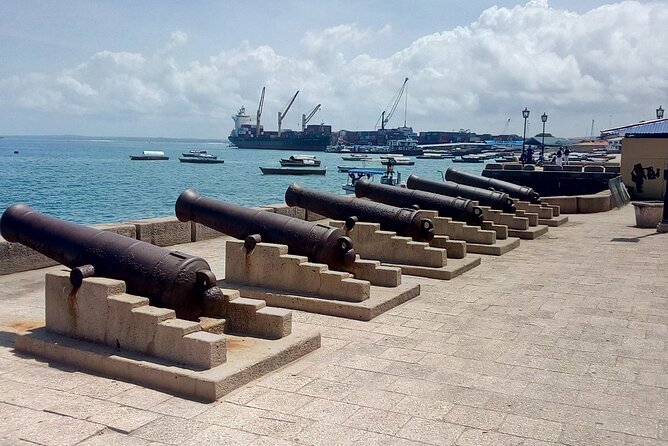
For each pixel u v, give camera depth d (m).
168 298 6.77
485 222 16.08
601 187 35.19
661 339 8.09
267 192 67.12
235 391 6.05
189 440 5.05
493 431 5.36
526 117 46.59
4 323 8.09
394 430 5.33
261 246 9.72
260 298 9.47
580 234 18.48
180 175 90.19
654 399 6.13
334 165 117.56
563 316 9.16
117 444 4.95
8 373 6.38
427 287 10.98
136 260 6.97
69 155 164.38
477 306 9.69
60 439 5.01
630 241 16.97
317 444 5.04
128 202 52.94
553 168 39.12
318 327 8.38
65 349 6.68
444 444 5.11
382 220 12.65
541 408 5.87
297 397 5.96
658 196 29.72
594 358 7.32
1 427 5.20
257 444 5.01
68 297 6.94
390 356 7.24
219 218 10.27
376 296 9.42
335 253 9.65
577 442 5.20
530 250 15.39
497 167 40.47
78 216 43.34
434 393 6.17
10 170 94.19
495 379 6.59
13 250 11.15
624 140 29.92
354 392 6.13
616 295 10.54
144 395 5.91
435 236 13.30
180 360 6.26
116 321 6.61
